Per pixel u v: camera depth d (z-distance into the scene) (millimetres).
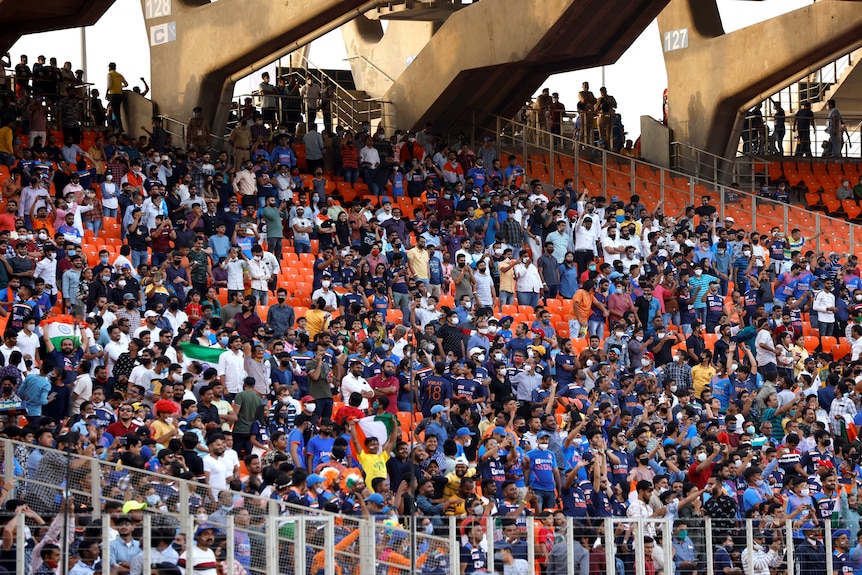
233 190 47844
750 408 38688
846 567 27109
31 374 29547
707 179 63500
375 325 37125
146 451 25938
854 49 59250
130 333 34469
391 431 29297
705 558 25281
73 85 55812
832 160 66062
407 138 56344
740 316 46750
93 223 42594
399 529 21594
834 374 39312
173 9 57125
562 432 32719
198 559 20438
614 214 47750
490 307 40469
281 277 43969
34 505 21609
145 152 47312
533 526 23234
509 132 63094
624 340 40094
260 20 54531
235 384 32656
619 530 24203
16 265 36250
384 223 46375
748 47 61781
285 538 20875
